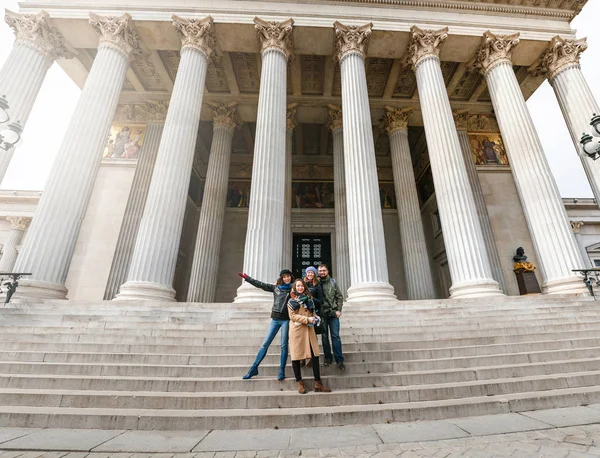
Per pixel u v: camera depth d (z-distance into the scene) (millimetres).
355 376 5773
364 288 10953
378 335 7762
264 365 6164
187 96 13797
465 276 11336
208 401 4949
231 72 19766
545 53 17156
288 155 20438
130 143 20891
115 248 17312
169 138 12875
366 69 19797
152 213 11586
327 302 6391
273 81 14508
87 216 18984
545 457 3016
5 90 13430
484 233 18516
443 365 6336
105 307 9258
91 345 7031
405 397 5188
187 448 3592
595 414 4430
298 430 4246
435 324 8570
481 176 21406
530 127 14117
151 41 16609
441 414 4609
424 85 15078
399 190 19828
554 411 4684
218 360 6492
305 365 6086
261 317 9055
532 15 17359
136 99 21531
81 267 17938
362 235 11766
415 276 17625
